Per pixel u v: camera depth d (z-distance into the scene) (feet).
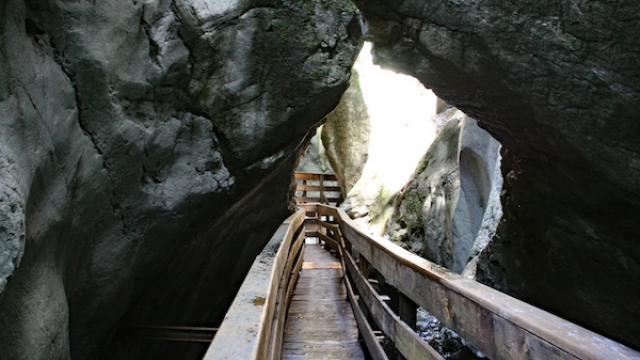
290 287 15.23
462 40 12.84
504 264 18.31
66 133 6.90
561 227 14.97
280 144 12.07
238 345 3.68
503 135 16.01
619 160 11.74
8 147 5.38
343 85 11.68
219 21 9.35
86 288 8.65
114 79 7.75
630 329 13.79
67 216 7.11
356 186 37.93
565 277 15.47
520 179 16.06
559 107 12.26
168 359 14.30
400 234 27.35
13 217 5.03
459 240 22.22
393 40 14.47
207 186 10.56
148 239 9.88
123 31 7.78
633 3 9.53
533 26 11.32
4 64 5.59
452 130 27.76
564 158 13.37
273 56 10.59
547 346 3.05
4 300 5.57
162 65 8.73
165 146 9.34
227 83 10.11
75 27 6.91
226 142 10.75
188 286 13.78
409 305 6.94
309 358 10.85
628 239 12.94
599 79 11.02
